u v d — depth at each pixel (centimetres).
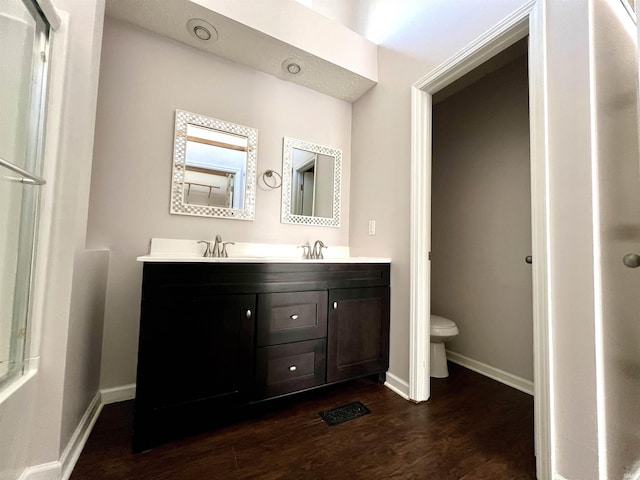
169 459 119
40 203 107
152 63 181
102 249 164
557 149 114
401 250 192
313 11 198
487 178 225
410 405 168
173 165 185
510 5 134
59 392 107
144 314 125
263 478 110
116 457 120
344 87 233
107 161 167
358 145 246
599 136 106
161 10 164
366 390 187
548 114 117
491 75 225
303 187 233
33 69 105
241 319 145
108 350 164
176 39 187
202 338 136
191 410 132
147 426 124
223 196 200
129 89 174
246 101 211
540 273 117
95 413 148
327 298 171
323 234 241
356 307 182
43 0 98
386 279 196
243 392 144
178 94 188
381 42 221
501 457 125
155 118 181
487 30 144
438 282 263
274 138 222
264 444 130
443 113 266
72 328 114
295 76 221
